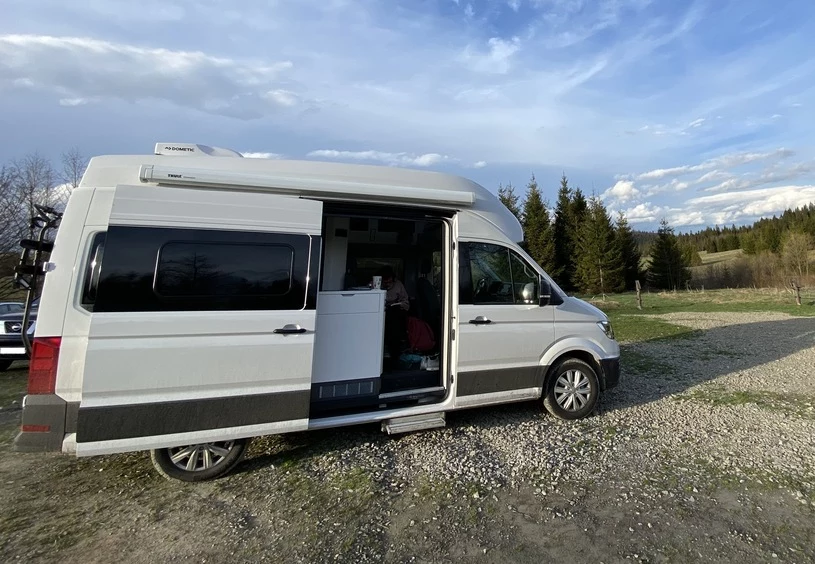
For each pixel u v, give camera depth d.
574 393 4.68
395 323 5.04
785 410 4.89
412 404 4.21
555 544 2.56
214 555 2.51
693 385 6.06
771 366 7.11
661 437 4.17
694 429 4.36
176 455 3.34
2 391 7.05
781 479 3.29
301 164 3.77
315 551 2.53
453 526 2.76
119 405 2.97
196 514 2.95
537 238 32.78
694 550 2.48
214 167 3.49
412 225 5.22
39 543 2.64
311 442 4.11
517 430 4.37
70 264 3.04
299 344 3.47
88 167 3.25
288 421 3.47
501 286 4.41
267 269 3.39
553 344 4.60
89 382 2.89
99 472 3.62
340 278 4.98
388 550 2.54
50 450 2.88
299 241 3.52
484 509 2.96
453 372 4.19
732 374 6.64
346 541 2.62
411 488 3.25
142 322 3.02
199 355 3.16
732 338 10.02
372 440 4.14
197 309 3.16
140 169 3.15
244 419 3.32
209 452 3.41
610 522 2.78
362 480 3.36
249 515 2.93
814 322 12.50
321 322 3.83
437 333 4.99
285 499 3.12
